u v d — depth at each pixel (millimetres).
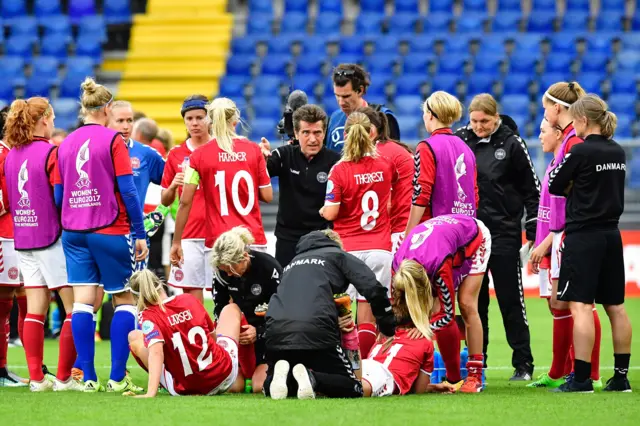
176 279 28688
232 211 26375
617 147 24031
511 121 30344
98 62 77125
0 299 26828
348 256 22719
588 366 24047
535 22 76938
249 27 80188
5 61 75312
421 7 80812
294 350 21922
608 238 23906
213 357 23391
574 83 26016
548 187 24469
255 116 71312
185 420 18922
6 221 26750
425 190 25469
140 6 83062
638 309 48344
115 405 21062
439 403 21266
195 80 76750
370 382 22516
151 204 37000
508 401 21703
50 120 25844
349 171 25797
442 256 23109
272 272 24219
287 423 18438
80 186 24484
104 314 40469
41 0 81188
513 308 28766
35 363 25188
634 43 74438
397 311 23484
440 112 25797
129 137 29781
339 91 28891
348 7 82438
